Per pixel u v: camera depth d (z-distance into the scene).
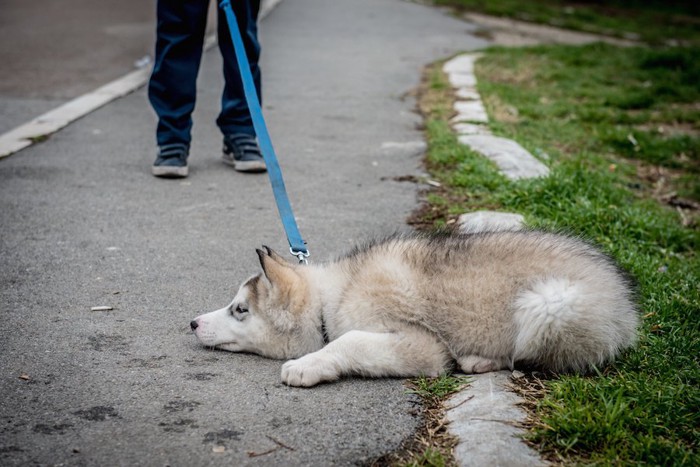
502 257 3.40
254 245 4.75
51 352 3.35
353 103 9.09
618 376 3.19
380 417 2.93
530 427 2.80
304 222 5.18
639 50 13.79
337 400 3.05
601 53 13.33
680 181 7.21
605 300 3.21
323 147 7.16
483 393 3.07
